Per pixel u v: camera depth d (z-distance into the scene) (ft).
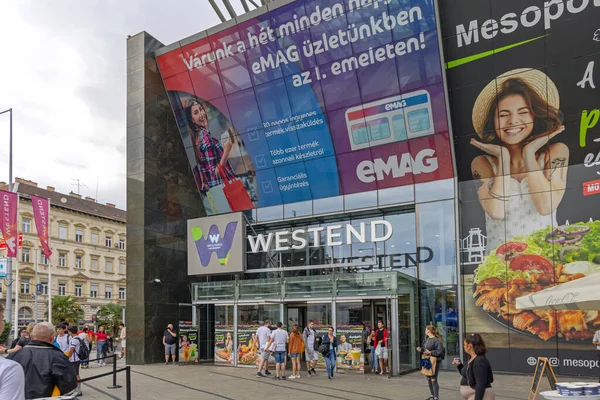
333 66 67.82
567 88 57.16
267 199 77.25
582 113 56.75
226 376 57.41
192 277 83.10
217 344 69.51
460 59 62.59
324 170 72.33
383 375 56.39
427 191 65.82
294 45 69.41
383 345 56.34
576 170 57.52
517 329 58.65
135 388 48.47
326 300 61.93
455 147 64.23
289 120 72.90
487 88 61.57
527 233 59.62
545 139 59.00
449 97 63.77
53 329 18.47
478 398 22.65
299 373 55.52
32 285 199.11
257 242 77.51
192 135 80.94
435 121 63.52
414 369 60.90
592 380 53.47
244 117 76.02
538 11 57.77
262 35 70.95
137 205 77.05
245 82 74.38
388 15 62.90
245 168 77.92
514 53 59.57
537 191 59.47
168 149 81.92
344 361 58.65
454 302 62.44
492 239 61.52
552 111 58.23
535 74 58.70
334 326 60.80
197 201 86.12
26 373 17.13
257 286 67.82
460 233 63.36
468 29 61.72
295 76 70.59
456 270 62.64
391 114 66.08
